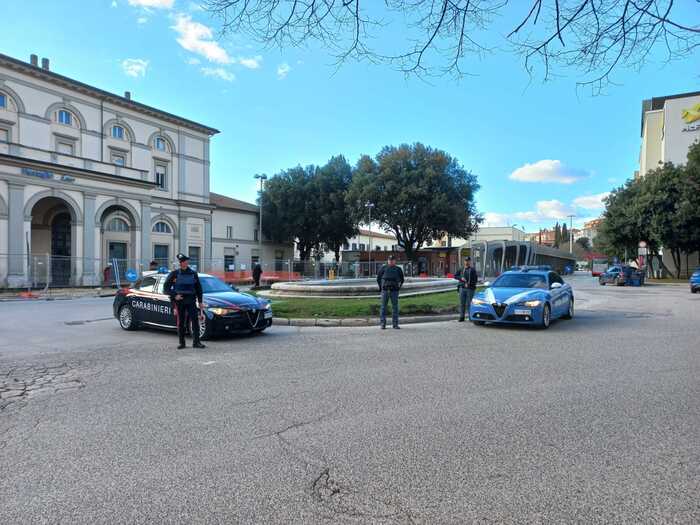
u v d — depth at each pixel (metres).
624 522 2.71
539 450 3.71
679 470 3.36
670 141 44.00
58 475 3.33
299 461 3.54
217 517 2.79
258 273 27.45
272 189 52.97
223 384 5.80
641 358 7.20
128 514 2.82
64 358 7.46
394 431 4.14
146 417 4.57
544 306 10.50
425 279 22.91
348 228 53.47
